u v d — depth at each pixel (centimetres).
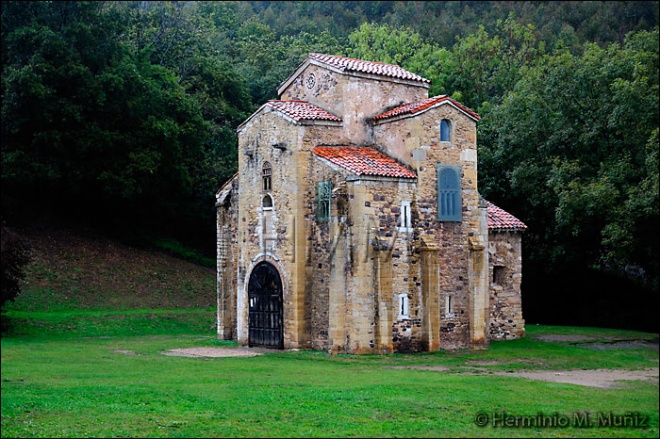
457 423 1806
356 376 2505
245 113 7381
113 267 5562
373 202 3216
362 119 3581
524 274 5538
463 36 10194
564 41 9062
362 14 12569
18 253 3956
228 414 1872
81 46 5494
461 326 3497
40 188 5616
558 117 5028
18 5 5409
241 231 3672
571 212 4516
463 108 3541
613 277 5500
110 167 5541
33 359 2891
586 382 2458
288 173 3406
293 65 8325
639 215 4069
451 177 3488
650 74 4609
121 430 1734
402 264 3297
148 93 5794
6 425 1770
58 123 5291
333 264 3222
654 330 4869
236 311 3856
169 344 3641
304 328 3353
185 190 6100
